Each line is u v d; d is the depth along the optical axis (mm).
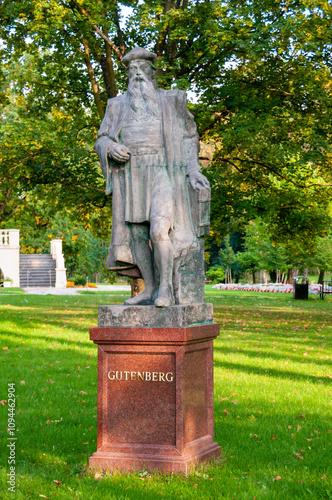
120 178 5277
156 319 4734
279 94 16594
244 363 9844
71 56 17281
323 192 18469
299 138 17781
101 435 4812
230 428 6129
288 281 44625
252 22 14492
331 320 17141
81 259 48719
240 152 17328
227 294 33906
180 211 5199
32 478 4621
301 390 7895
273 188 18156
